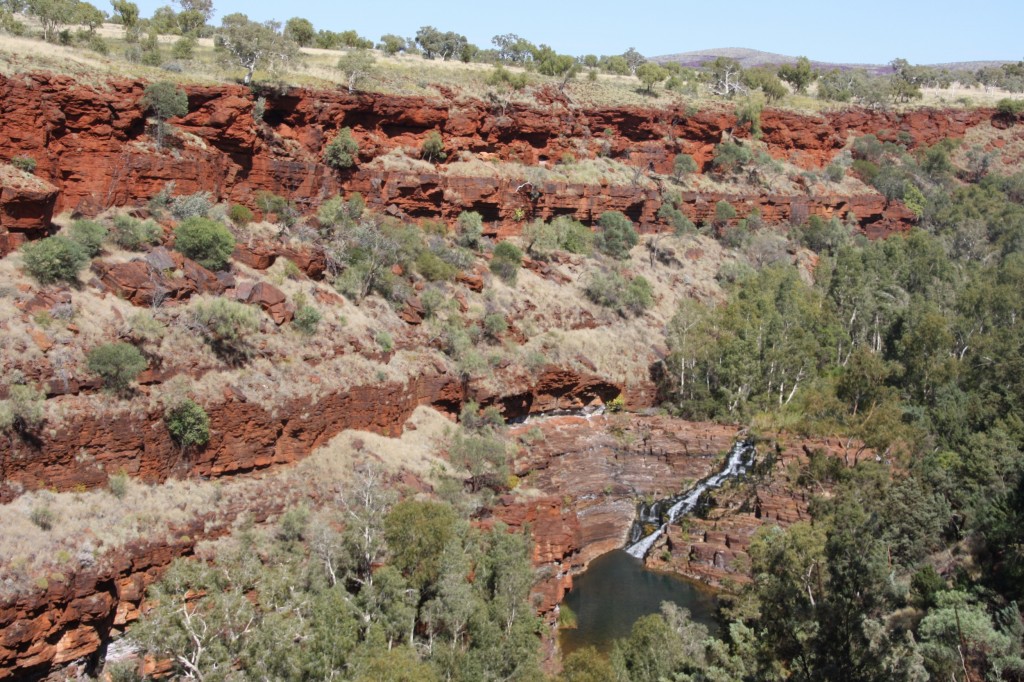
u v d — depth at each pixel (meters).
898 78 186.00
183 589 35.59
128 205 59.50
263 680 32.09
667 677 41.91
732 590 59.09
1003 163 152.12
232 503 46.19
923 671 35.28
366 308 66.69
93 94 57.56
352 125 82.94
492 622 41.31
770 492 68.50
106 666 38.00
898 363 84.75
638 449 76.12
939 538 55.09
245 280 57.94
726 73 153.25
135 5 100.00
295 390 52.75
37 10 73.75
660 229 108.00
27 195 47.75
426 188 84.75
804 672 38.09
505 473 61.16
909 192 133.88
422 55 131.38
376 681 33.00
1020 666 34.69
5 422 38.31
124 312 47.53
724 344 84.50
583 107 109.56
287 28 114.19
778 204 119.50
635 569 65.12
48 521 38.28
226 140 66.88
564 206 97.94
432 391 66.19
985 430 71.06
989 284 96.06
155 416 44.72
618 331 86.69
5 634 34.09
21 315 42.97
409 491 53.25
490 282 80.88
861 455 69.44
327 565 40.50
